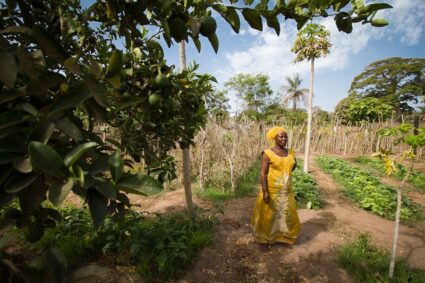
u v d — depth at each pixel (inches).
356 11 47.6
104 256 130.7
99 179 32.9
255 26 48.6
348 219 197.6
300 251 146.2
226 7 47.1
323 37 332.8
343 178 342.6
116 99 65.6
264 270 129.0
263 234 144.9
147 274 116.7
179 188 269.1
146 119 83.7
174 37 49.3
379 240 164.1
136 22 57.2
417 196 282.4
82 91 40.3
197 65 109.7
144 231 128.6
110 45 79.7
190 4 45.4
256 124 449.7
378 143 558.9
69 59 40.0
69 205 199.5
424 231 182.1
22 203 33.3
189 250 134.2
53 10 57.2
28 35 43.0
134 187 33.8
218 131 305.3
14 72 33.9
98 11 62.1
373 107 609.3
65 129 36.1
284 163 141.6
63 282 34.1
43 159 28.3
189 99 89.7
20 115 35.2
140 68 66.5
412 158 111.3
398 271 125.7
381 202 223.5
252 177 315.9
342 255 137.9
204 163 276.2
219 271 126.3
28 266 35.0
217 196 235.0
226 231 167.6
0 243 35.6
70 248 130.6
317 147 677.9
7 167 32.4
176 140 104.9
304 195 243.6
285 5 47.5
